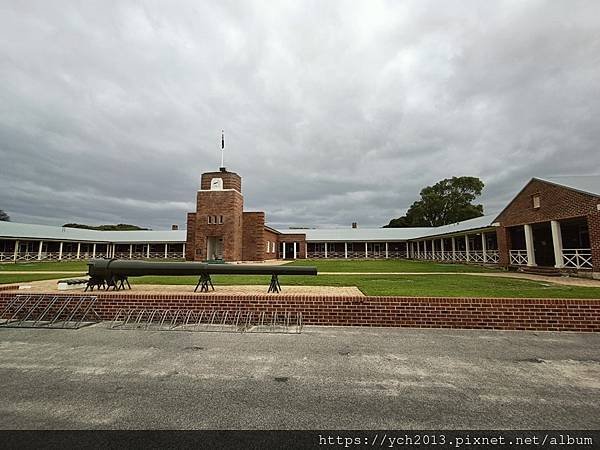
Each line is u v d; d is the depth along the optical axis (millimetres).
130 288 8930
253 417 3068
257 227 31703
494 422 3002
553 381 3943
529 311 6492
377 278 12719
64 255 37094
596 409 3256
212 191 28984
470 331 6367
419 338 5848
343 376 4082
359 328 6594
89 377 4004
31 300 7414
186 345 5355
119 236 40906
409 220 63469
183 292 7910
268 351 5066
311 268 8016
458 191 53875
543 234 19906
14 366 4371
